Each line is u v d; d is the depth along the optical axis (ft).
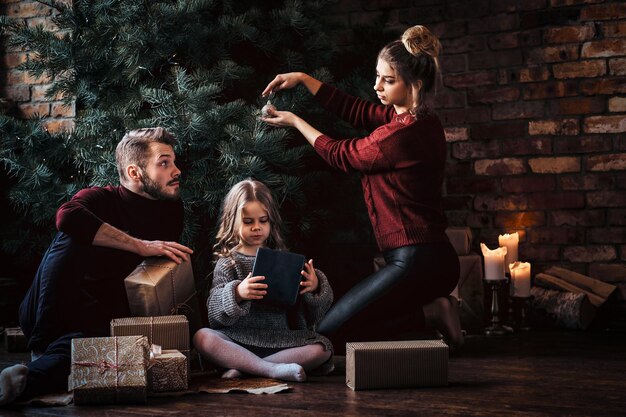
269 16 10.93
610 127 11.66
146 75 10.46
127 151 8.48
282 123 9.58
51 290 7.83
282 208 10.84
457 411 6.67
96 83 10.43
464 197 12.39
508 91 12.11
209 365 8.56
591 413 6.56
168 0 10.04
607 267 11.71
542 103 11.96
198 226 10.03
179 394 7.30
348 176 11.64
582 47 11.75
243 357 7.87
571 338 10.38
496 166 12.21
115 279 8.44
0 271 12.14
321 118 10.95
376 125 9.82
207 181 9.80
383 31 11.94
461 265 10.83
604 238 11.73
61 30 12.12
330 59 11.35
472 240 12.34
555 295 11.13
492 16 12.15
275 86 10.04
